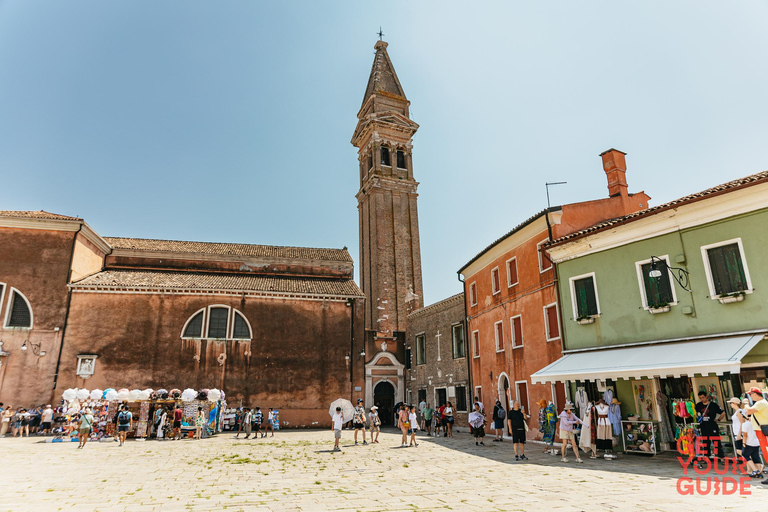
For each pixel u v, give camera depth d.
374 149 54.84
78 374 30.16
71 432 24.91
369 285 52.09
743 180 14.35
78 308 31.34
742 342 13.31
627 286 17.36
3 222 31.39
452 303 32.91
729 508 8.33
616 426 15.71
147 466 15.27
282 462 15.95
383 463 15.44
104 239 38.94
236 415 30.95
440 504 9.28
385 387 38.09
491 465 14.60
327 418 33.41
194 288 33.28
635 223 16.97
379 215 51.88
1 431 26.80
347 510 8.90
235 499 10.03
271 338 33.97
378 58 61.97
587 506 8.75
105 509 9.22
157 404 26.64
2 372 29.12
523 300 23.72
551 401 20.78
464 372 30.39
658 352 15.29
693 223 15.46
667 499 9.16
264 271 40.78
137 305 32.38
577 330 19.25
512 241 25.14
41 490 11.26
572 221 22.25
